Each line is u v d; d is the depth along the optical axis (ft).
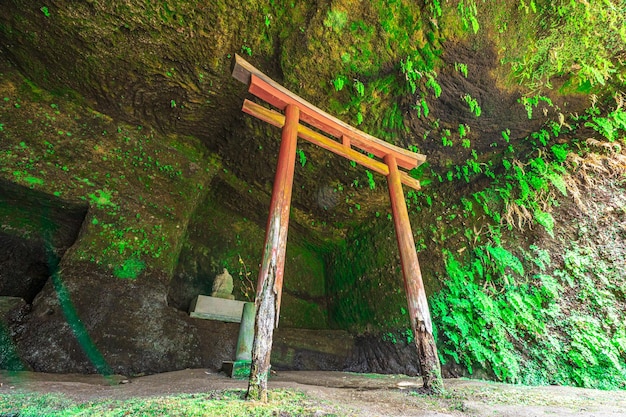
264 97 17.33
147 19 20.53
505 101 22.53
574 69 20.71
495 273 23.38
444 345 23.71
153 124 29.40
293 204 35.47
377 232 33.86
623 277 18.62
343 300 35.83
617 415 9.93
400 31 19.71
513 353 20.10
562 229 21.88
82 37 21.68
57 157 25.22
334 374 24.64
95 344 20.99
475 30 18.12
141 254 25.98
